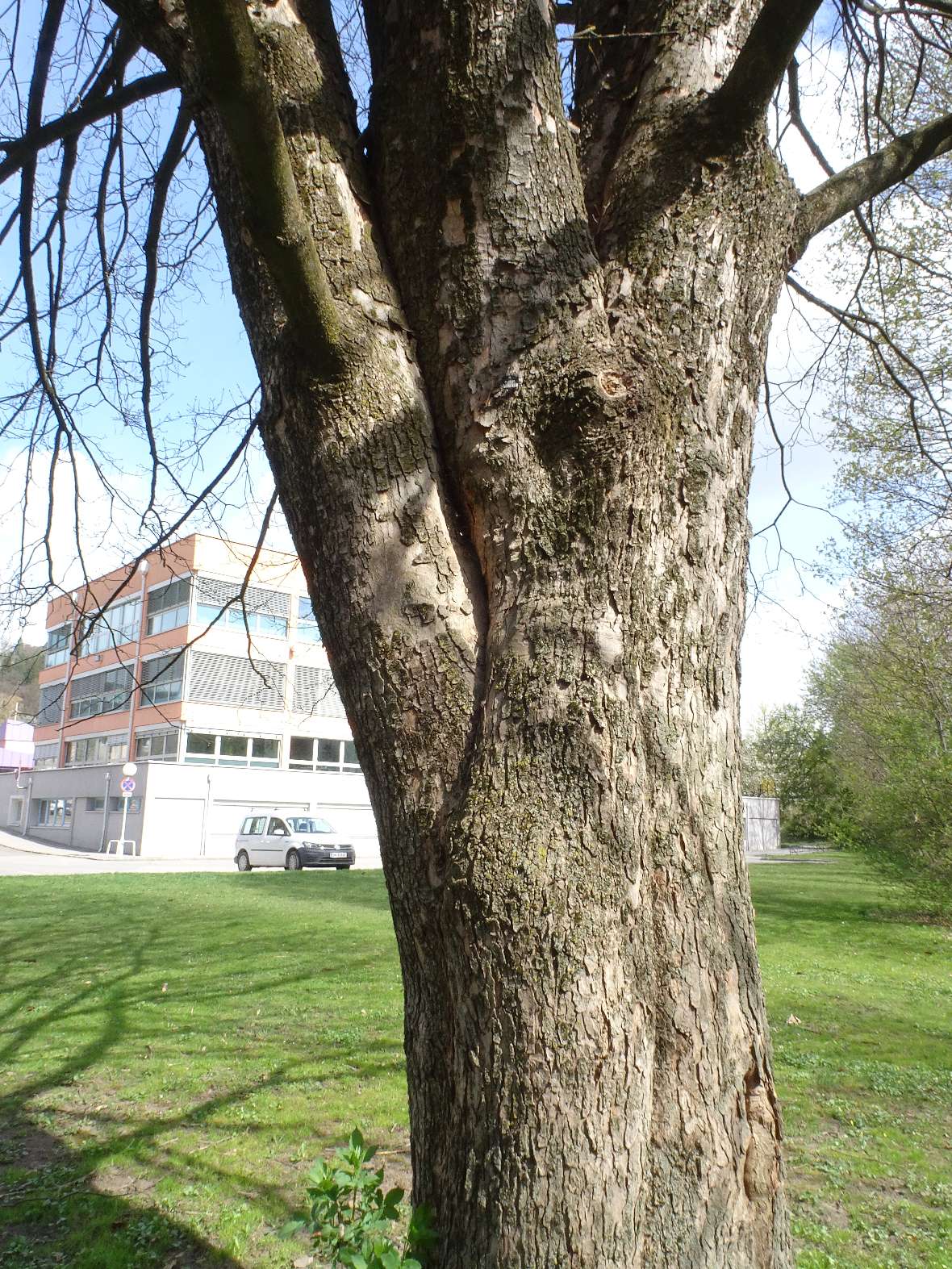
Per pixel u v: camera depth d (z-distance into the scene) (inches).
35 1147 177.2
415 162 89.3
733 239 89.0
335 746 1493.6
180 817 1267.2
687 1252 64.9
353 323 82.6
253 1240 140.3
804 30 80.0
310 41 97.1
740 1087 71.4
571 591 74.9
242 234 90.0
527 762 70.2
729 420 86.0
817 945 418.0
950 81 251.6
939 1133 183.5
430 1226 70.3
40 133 154.1
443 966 71.6
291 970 349.4
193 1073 221.8
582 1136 63.8
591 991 65.5
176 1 95.0
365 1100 200.7
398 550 78.1
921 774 503.5
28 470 206.8
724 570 83.3
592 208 95.5
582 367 77.4
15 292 193.8
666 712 75.7
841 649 633.0
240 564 226.1
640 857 71.2
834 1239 138.5
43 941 420.5
